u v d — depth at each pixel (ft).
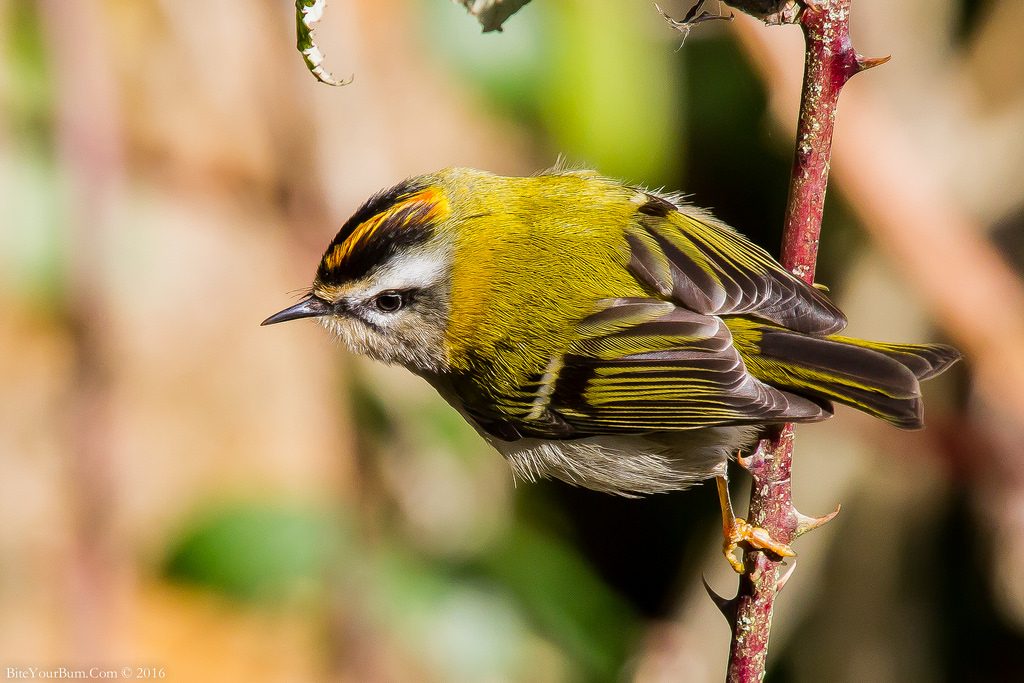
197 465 39.40
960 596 40.19
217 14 39.40
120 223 38.22
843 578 40.29
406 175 39.11
